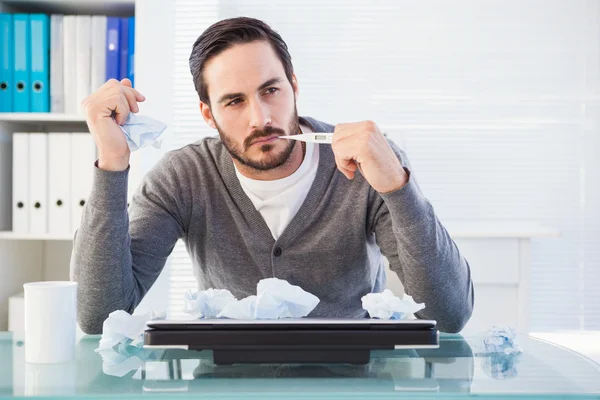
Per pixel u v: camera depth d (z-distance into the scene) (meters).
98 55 2.24
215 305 0.85
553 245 2.87
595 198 2.86
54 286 0.81
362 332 0.75
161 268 1.40
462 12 2.86
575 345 2.74
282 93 1.29
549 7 2.85
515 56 2.86
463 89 2.87
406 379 0.70
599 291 2.87
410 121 2.87
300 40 2.88
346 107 2.88
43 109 2.24
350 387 0.66
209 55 1.28
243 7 2.89
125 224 1.21
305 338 0.75
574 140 2.86
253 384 0.68
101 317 1.22
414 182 1.19
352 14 2.87
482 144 2.86
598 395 0.64
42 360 0.80
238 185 1.40
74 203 2.24
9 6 2.34
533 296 2.88
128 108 1.17
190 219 1.43
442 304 1.20
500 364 0.78
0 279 2.23
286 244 1.38
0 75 2.24
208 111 1.38
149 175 1.46
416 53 2.87
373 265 1.43
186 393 0.64
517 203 2.86
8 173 2.31
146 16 2.27
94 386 0.68
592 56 2.86
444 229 1.23
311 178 1.38
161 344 0.75
